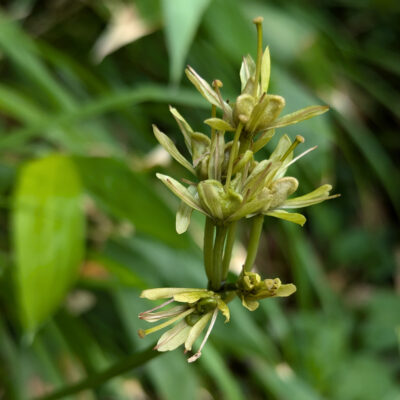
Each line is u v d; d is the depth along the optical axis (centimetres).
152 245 89
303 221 55
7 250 90
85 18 115
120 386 86
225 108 55
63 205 68
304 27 111
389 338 119
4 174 88
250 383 107
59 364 84
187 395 81
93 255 77
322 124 96
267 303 99
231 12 95
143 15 84
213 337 84
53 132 86
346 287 145
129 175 72
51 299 66
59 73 113
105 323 96
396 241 150
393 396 107
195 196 55
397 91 149
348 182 150
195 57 105
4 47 87
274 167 55
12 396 78
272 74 96
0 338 80
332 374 108
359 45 163
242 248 91
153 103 103
